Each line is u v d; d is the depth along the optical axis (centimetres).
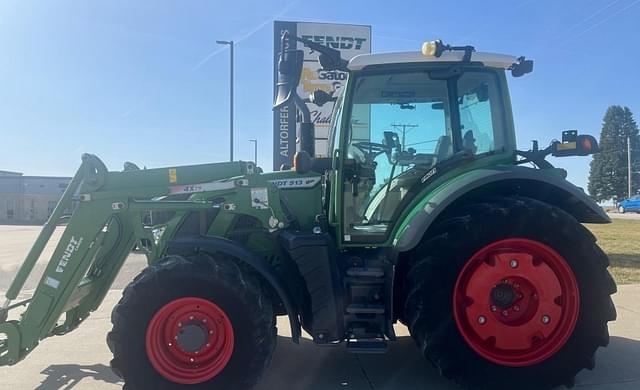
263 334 359
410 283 373
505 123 420
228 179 414
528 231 367
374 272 390
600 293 371
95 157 400
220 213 410
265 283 393
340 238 410
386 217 430
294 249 376
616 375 405
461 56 411
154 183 407
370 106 431
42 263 1129
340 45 1182
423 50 399
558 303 372
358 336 376
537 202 375
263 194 410
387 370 428
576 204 398
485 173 377
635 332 517
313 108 655
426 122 432
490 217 366
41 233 398
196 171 413
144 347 352
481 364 365
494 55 414
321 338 373
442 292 364
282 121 1116
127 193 400
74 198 401
